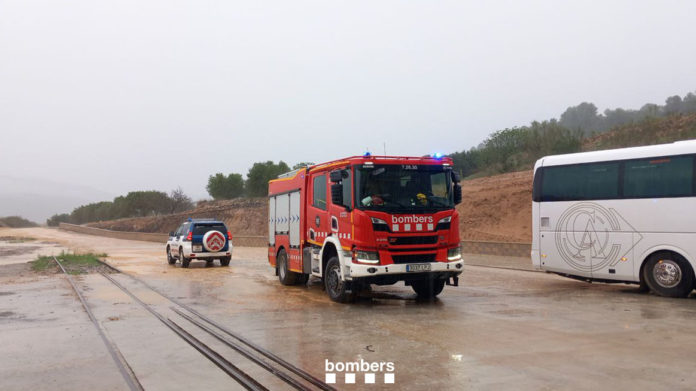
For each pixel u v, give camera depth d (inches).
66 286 610.2
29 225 4702.3
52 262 962.1
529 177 1306.6
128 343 314.3
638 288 559.2
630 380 227.3
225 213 2427.4
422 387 221.1
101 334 340.8
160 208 3233.3
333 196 437.4
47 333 346.6
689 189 472.7
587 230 539.2
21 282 660.7
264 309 430.3
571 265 550.9
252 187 2620.6
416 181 447.5
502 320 369.7
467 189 1396.4
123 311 429.7
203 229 868.0
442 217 441.4
